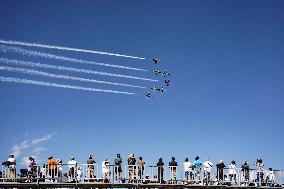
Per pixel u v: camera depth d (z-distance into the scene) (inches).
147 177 1688.0
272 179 1878.7
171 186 1704.0
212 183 1782.7
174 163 1727.4
